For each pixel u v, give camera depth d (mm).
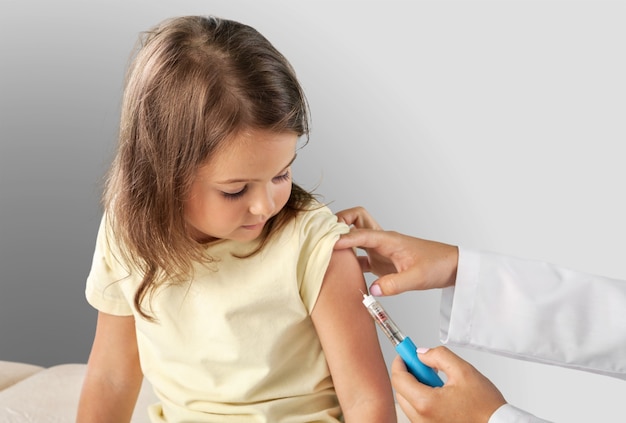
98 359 1141
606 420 1679
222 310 1025
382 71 1706
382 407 1006
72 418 1238
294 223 1012
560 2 1573
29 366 1452
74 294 2057
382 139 1727
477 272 1083
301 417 1037
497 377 1777
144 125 972
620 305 1072
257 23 1771
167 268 1016
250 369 1037
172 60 954
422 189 1716
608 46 1561
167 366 1080
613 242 1605
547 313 1078
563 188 1625
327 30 1726
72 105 1938
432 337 1822
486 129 1656
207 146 922
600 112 1583
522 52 1610
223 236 981
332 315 1014
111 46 1881
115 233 1052
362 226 1164
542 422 923
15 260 2057
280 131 918
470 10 1626
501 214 1672
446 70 1663
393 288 1044
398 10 1671
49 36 1906
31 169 1999
